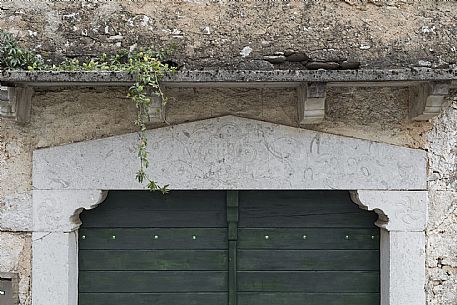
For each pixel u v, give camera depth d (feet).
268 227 14.58
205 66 13.42
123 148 13.78
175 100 13.75
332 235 14.57
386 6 13.55
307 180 13.82
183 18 13.48
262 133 13.82
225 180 13.84
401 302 13.79
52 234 13.78
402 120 13.82
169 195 14.56
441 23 13.60
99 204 14.46
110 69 12.53
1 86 12.35
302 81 12.25
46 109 13.75
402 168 13.82
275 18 13.50
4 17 13.52
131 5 13.48
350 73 12.12
